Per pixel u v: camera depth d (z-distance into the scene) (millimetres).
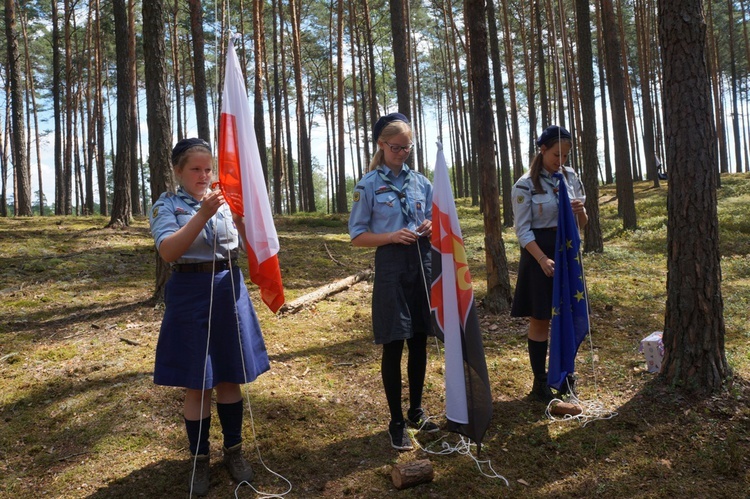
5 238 10297
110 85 33688
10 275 7832
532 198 3691
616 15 27469
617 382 4117
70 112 26812
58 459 3283
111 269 8359
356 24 25344
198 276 2830
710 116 3670
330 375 4508
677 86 3658
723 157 33000
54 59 22266
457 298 3016
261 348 3062
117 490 2945
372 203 3268
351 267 9438
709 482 2828
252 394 4086
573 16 23922
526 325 5742
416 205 3320
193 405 2883
